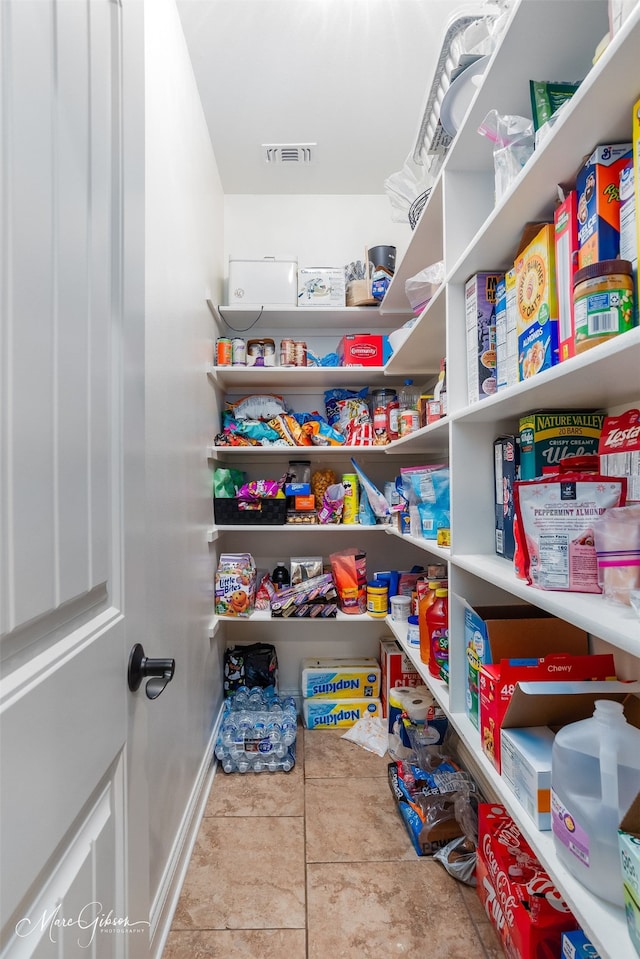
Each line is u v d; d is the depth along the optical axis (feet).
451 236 3.69
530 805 2.42
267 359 6.53
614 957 1.67
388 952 3.41
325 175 6.94
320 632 7.47
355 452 7.06
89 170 1.83
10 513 1.32
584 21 2.43
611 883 1.90
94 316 1.87
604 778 2.01
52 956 1.48
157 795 3.61
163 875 3.67
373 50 4.91
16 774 1.33
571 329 2.25
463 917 3.68
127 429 2.22
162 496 3.89
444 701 3.72
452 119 3.75
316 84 5.32
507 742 2.70
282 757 5.61
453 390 3.66
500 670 2.86
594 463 2.69
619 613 1.95
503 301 3.09
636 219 1.84
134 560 2.29
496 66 2.74
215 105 5.61
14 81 1.34
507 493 3.35
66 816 1.59
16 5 1.35
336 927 3.60
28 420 1.41
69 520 1.65
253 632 7.43
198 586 5.24
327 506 6.66
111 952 1.97
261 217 7.34
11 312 1.33
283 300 6.63
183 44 4.69
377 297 6.53
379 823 4.73
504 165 2.83
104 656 1.93
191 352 5.01
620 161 2.04
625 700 2.54
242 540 7.48
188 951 3.43
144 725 2.44
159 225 3.85
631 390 2.46
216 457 6.26
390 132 6.08
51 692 1.52
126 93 2.21
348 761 5.84
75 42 1.71
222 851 4.38
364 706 6.72
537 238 2.55
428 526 4.67
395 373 6.55
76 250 1.72
